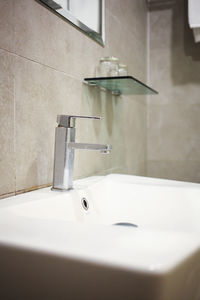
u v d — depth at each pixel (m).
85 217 0.69
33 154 0.68
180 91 1.64
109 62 0.96
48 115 0.74
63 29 0.80
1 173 0.59
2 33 0.58
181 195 0.76
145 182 0.85
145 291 0.25
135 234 0.33
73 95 0.86
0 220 0.39
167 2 1.65
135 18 1.46
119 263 0.26
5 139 0.60
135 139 1.48
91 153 0.98
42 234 0.33
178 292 0.27
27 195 0.62
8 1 0.59
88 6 0.93
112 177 0.94
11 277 0.32
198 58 1.60
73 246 0.30
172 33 1.65
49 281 0.29
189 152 1.64
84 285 0.28
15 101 0.62
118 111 1.23
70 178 0.69
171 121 1.67
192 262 0.29
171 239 0.32
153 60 1.69
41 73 0.71
